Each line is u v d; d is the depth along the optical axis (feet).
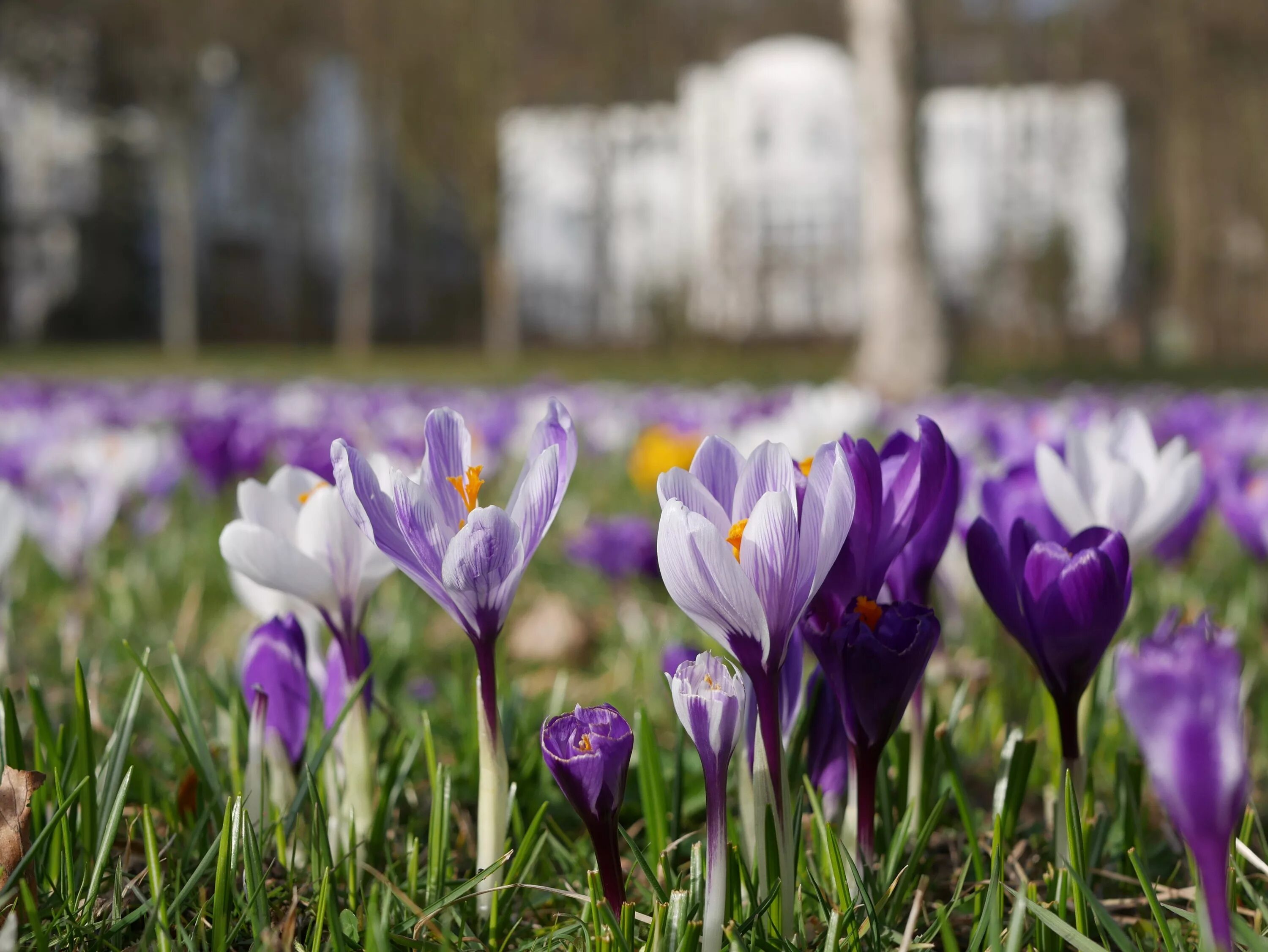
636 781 5.59
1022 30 120.16
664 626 9.39
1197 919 3.52
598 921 3.33
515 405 25.41
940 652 6.67
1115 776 4.77
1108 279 141.90
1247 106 99.96
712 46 144.36
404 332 162.20
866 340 44.04
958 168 152.66
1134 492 4.65
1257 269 103.65
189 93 102.47
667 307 109.40
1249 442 15.37
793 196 154.30
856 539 3.37
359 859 4.14
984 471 6.28
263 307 142.00
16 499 5.98
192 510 15.85
